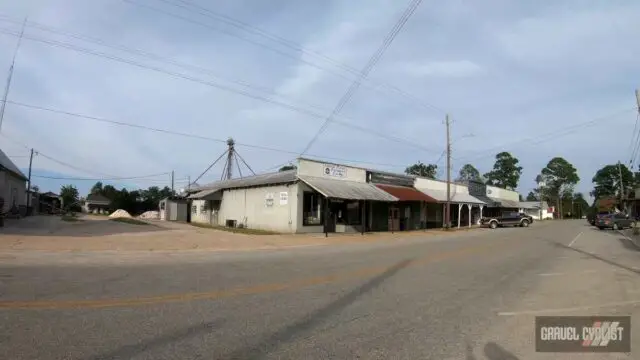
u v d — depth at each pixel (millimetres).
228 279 9820
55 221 29625
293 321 6301
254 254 16438
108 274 10086
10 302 6902
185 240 19922
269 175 36750
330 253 17203
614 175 107812
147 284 8867
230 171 51625
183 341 5250
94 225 26422
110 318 6145
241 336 5516
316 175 30859
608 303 8000
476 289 9266
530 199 120312
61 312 6387
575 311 7332
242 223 34406
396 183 39938
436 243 23375
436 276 11000
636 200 59375
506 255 16844
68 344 5012
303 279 10062
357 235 29609
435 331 6004
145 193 85000
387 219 37594
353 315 6750
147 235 21219
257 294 8133
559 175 113562
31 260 12117
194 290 8344
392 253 17234
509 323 6516
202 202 42594
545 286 9828
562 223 64938
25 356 4594
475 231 38719
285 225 30031
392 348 5242
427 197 39594
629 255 17203
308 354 4941
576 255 17172
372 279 10266
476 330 6098
